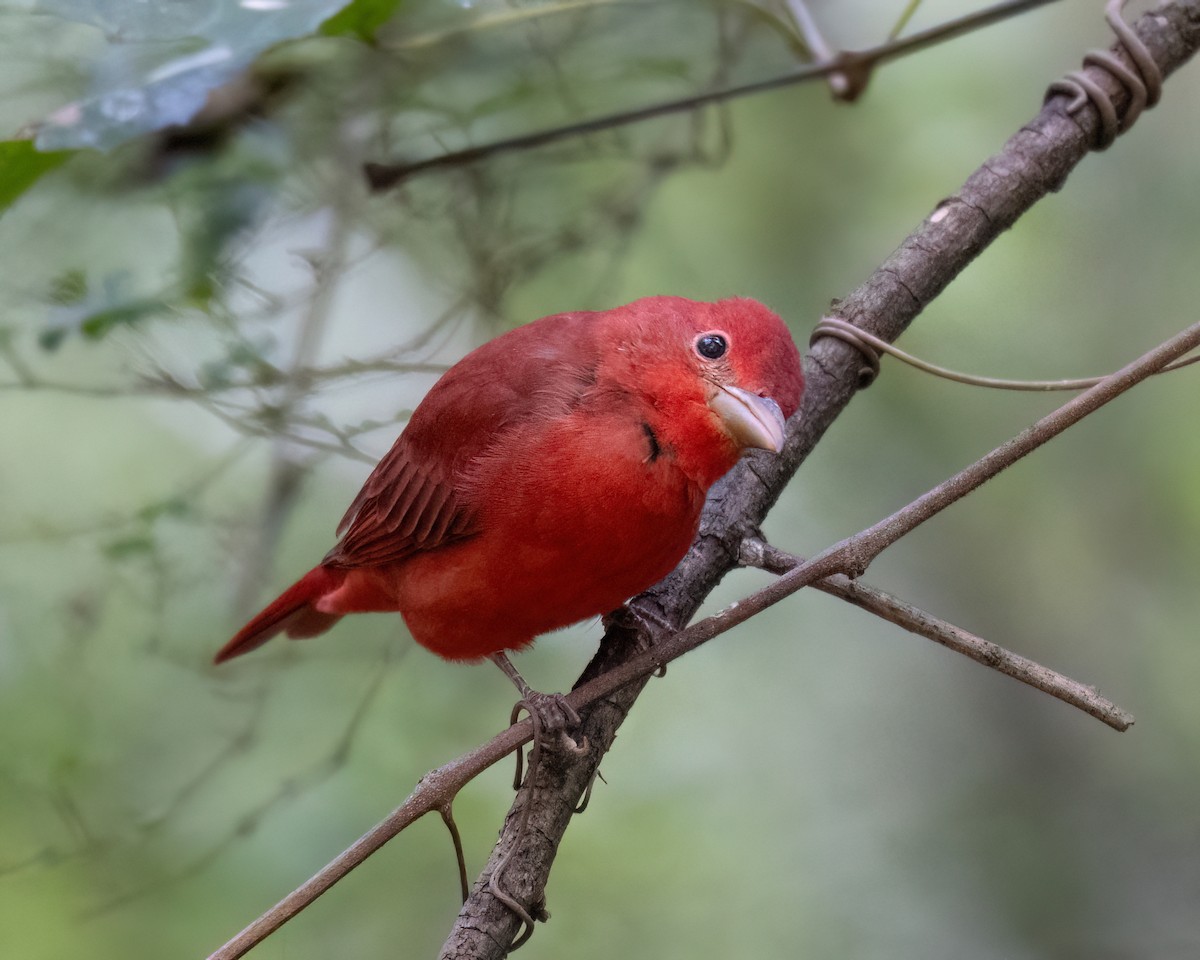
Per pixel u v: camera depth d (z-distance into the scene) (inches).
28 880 398.0
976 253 299.3
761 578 520.7
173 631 393.7
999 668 235.8
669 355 269.1
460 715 434.3
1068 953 478.6
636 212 396.8
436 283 398.9
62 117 292.7
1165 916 486.6
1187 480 516.1
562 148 388.2
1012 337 512.7
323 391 362.6
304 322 368.8
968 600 552.4
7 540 370.3
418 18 351.9
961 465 517.3
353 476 443.5
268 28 291.7
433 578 295.4
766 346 269.7
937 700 536.1
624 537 270.1
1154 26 300.2
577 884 453.4
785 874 472.1
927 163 490.9
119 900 372.2
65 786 373.1
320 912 429.7
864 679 536.1
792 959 455.5
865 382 295.6
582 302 428.8
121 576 379.6
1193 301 503.8
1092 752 529.3
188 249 352.2
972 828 508.7
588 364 277.3
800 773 505.7
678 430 267.6
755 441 262.2
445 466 289.3
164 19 293.7
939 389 516.4
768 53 393.1
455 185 382.0
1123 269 507.5
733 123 482.6
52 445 422.0
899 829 502.9
